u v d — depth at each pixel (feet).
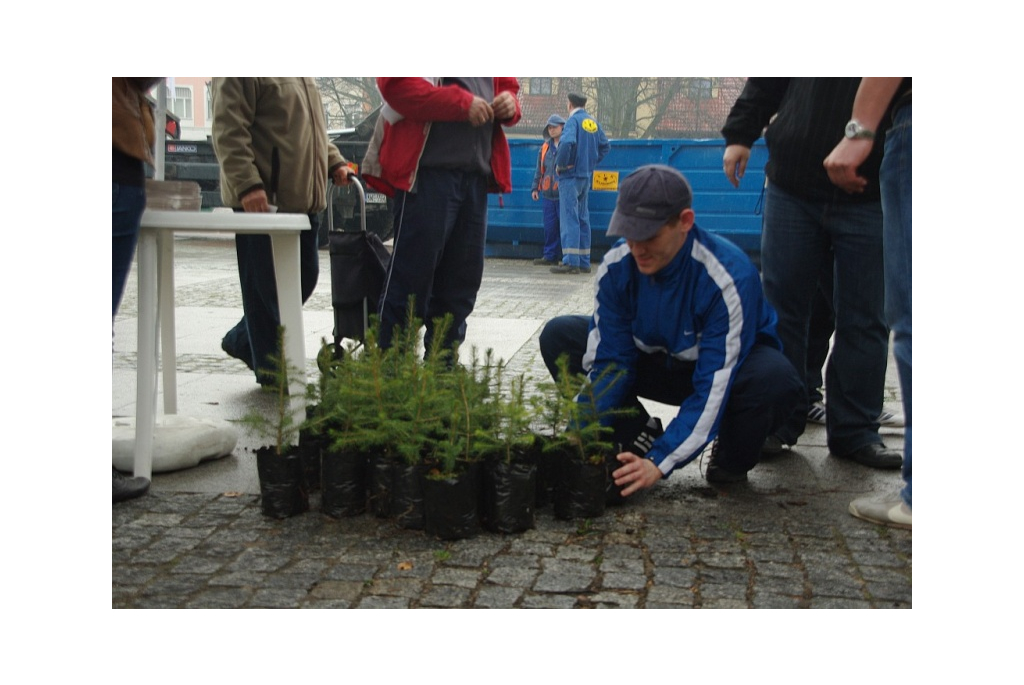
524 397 13.34
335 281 17.62
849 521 11.63
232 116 15.78
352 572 10.00
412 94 15.20
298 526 11.28
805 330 14.64
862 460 14.16
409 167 15.76
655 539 10.96
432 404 11.38
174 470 13.44
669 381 13.26
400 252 16.22
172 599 9.36
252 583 9.73
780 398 12.09
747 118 14.64
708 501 12.32
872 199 13.57
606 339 12.59
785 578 9.95
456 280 17.39
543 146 45.88
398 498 11.12
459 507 10.79
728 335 11.73
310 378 18.66
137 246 12.25
